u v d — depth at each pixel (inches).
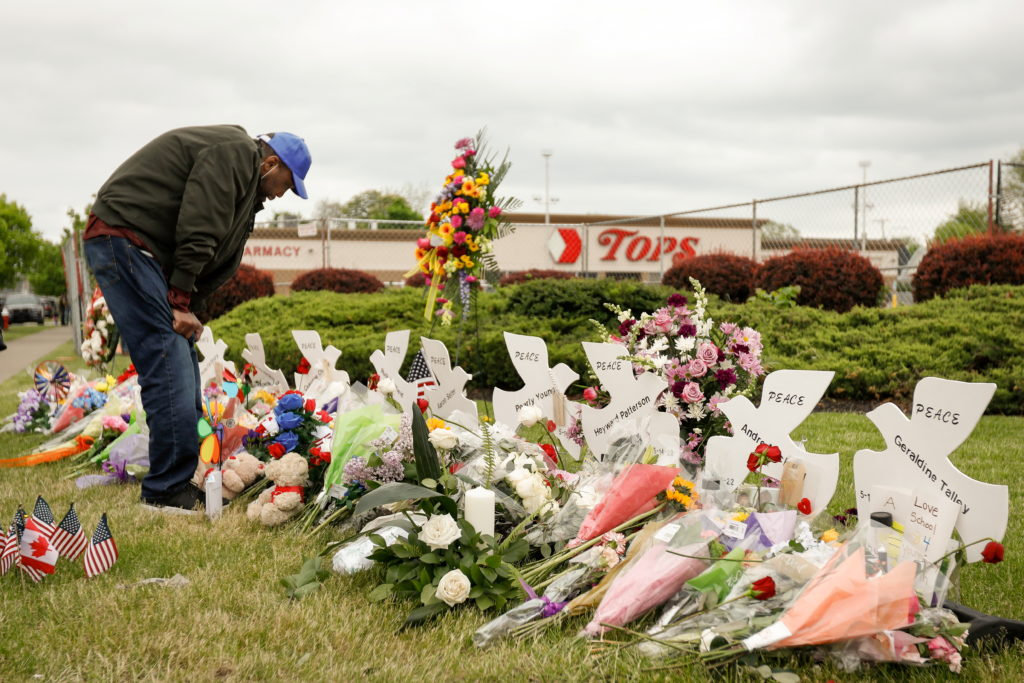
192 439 158.9
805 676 87.1
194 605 106.4
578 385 285.3
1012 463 190.9
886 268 495.8
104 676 87.6
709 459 125.6
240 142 155.1
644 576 98.8
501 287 454.3
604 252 848.9
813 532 103.1
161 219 153.0
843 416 265.1
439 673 89.4
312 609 105.2
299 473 147.9
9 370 585.6
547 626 99.0
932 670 87.6
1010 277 380.2
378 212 2048.5
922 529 99.3
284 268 859.4
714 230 873.5
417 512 122.8
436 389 176.4
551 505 121.9
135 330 153.9
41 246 1802.4
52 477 190.7
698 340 152.7
